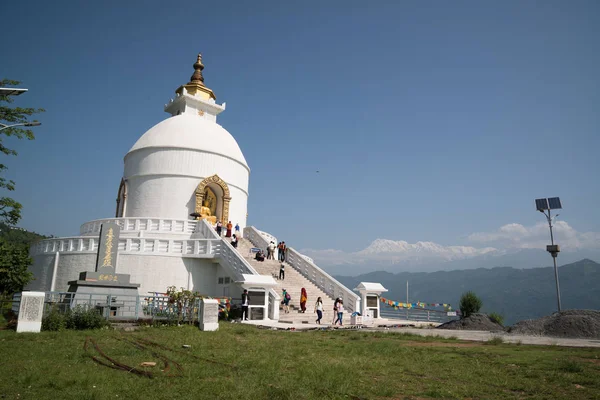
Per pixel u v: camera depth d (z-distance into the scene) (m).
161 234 34.41
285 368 10.89
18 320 15.67
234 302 27.44
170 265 30.98
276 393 8.28
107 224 24.64
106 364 10.50
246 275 25.14
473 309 29.59
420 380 9.94
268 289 25.36
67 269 31.86
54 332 15.61
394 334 19.05
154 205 39.91
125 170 43.25
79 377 9.13
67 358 11.20
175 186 40.19
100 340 14.08
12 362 10.59
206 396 8.10
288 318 25.95
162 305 20.80
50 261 33.00
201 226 34.50
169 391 8.38
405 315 32.81
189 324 19.09
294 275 33.06
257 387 8.75
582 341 17.77
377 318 31.22
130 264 30.59
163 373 9.76
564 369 11.12
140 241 31.03
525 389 9.20
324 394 8.47
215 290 31.62
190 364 10.87
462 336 19.59
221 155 42.31
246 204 45.31
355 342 15.77
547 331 20.55
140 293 30.14
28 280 30.09
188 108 47.88
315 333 19.30
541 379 10.13
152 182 40.44
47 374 9.42
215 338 15.52
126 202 41.41
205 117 48.91
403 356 12.90
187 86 49.47
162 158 40.72
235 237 33.31
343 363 11.48
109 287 22.81
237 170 43.66
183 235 34.66
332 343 15.35
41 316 16.08
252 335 17.20
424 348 14.75
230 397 8.06
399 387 9.28
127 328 17.47
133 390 8.37
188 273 31.20
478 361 12.22
